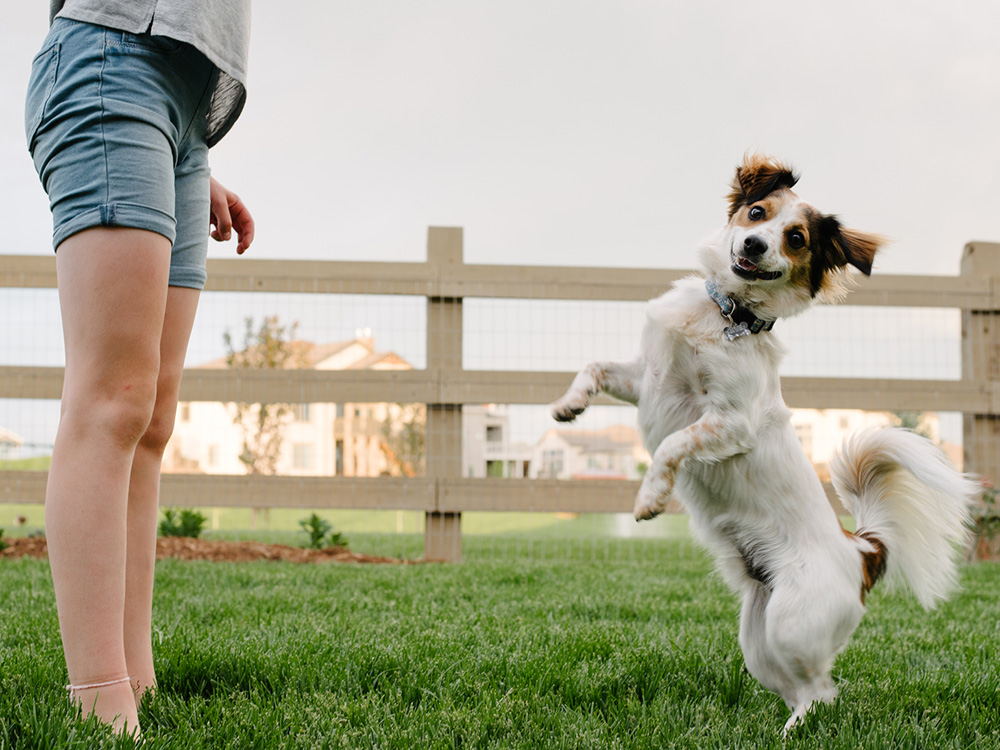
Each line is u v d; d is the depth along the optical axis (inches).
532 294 291.6
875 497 117.5
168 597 164.9
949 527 116.3
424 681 98.3
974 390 302.5
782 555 107.3
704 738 83.3
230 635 122.6
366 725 81.6
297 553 285.4
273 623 133.9
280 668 98.9
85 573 67.4
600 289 294.2
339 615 147.3
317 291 288.2
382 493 283.1
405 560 288.4
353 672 100.6
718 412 107.8
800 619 101.5
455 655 110.7
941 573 116.9
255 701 87.3
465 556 329.4
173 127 71.2
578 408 113.3
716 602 179.9
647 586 205.0
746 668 110.3
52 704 71.4
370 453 671.8
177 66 70.2
